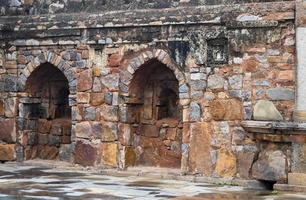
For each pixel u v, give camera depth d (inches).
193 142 417.1
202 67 416.5
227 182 398.9
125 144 446.0
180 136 444.5
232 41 407.2
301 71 386.0
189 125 419.8
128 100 445.4
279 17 393.1
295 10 387.9
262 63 399.2
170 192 355.6
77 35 461.7
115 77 448.5
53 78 498.6
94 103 455.5
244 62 404.2
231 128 405.7
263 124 379.9
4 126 491.2
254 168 386.0
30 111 495.2
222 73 410.3
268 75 397.7
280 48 394.9
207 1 421.4
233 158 403.5
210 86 413.7
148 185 386.0
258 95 399.9
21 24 482.6
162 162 450.6
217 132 409.7
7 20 489.7
